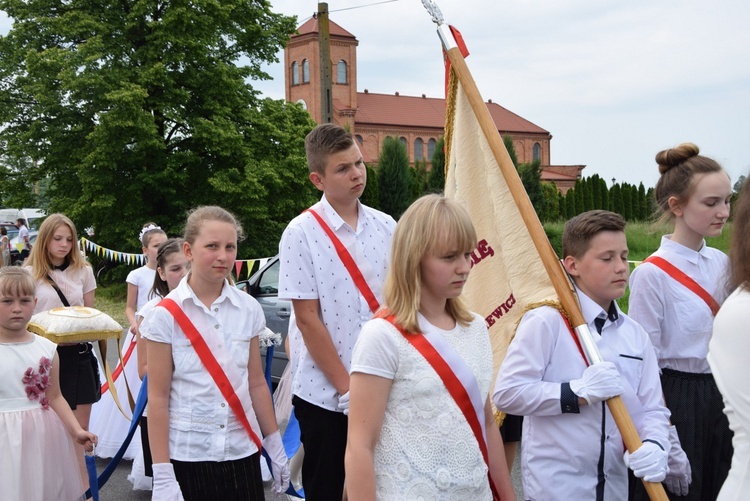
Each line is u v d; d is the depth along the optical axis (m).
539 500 2.77
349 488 2.19
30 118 25.64
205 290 3.33
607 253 2.83
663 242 3.58
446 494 2.21
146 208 24.64
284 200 25.81
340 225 3.44
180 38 23.77
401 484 2.21
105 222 24.33
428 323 2.29
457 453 2.23
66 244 5.49
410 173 30.78
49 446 4.07
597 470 2.74
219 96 25.50
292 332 3.74
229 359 3.28
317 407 3.39
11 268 4.13
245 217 24.97
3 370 3.97
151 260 6.31
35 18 24.55
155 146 23.61
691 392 3.44
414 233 2.26
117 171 24.44
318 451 3.40
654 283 3.47
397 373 2.25
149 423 3.20
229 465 3.23
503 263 3.27
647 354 2.95
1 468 3.89
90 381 5.23
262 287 8.02
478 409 2.29
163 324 3.22
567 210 39.19
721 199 3.37
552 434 2.76
